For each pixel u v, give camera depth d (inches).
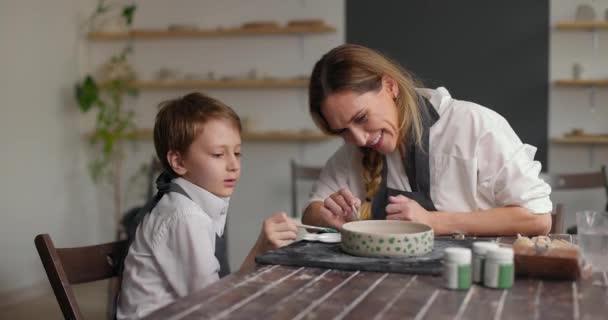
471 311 35.7
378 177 71.1
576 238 57.3
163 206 58.2
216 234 62.5
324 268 46.2
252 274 44.3
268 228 58.2
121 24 177.2
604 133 156.4
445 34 161.5
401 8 163.2
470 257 40.4
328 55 63.7
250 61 171.5
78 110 174.2
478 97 161.0
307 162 171.5
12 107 149.7
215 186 62.7
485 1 159.5
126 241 59.1
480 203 67.6
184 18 174.6
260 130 171.5
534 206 63.2
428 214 61.3
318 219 71.5
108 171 180.1
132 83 171.3
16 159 150.9
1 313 138.1
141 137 175.2
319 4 167.2
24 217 153.3
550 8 157.2
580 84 154.5
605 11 152.7
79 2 174.4
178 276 56.4
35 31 157.5
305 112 169.6
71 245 170.7
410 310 35.9
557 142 157.5
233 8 171.6
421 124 67.2
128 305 56.7
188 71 174.7
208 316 34.9
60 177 166.6
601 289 40.5
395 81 64.4
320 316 34.9
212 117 62.7
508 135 68.7
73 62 172.2
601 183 123.8
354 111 61.1
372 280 42.7
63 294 49.1
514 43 159.0
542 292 39.8
